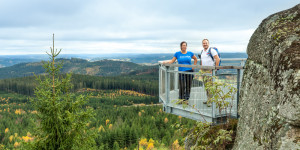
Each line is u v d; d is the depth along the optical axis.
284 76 2.02
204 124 3.93
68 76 6.86
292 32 2.35
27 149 6.27
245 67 3.65
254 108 2.73
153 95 193.25
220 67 4.01
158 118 75.19
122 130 54.25
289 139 1.81
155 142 51.91
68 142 6.56
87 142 6.85
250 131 2.65
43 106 6.50
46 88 6.59
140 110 104.81
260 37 3.10
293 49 2.08
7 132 77.44
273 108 2.15
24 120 101.38
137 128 65.56
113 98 177.00
